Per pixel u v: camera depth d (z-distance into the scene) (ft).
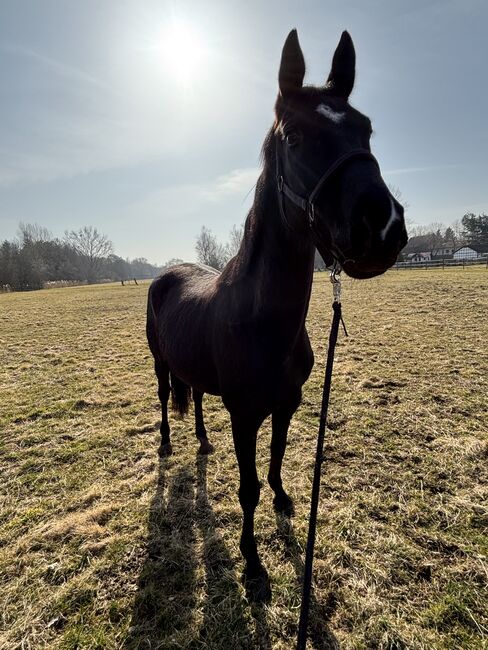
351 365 17.22
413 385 14.25
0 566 6.91
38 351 25.52
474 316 25.57
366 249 3.69
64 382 18.07
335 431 11.15
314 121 4.26
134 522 7.92
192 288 9.03
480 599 5.79
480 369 15.56
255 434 6.33
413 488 8.41
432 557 6.60
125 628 5.69
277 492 8.07
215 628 5.63
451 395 13.12
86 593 6.26
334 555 6.72
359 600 5.88
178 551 7.06
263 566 6.58
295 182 4.50
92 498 8.82
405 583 6.15
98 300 63.26
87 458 10.64
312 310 34.35
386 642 5.26
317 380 15.48
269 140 5.18
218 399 14.46
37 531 7.75
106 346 25.93
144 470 9.95
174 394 10.47
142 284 124.88
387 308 32.01
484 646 5.16
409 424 11.26
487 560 6.44
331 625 5.59
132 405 14.56
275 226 5.19
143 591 6.23
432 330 22.67
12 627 5.77
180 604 6.02
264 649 5.32
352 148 4.06
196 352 7.36
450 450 9.74
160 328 9.78
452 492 8.20
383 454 9.78
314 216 4.26
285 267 5.29
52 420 13.48
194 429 12.18
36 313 47.88
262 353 5.69
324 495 8.36
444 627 5.44
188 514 8.09
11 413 14.34
